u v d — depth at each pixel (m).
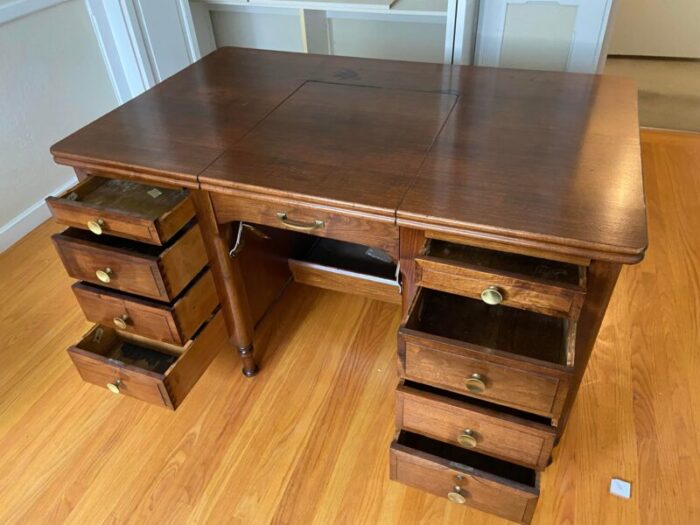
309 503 1.29
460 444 1.12
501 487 1.06
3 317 1.84
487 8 1.93
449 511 1.26
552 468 1.33
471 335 1.16
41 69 2.13
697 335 1.66
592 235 0.91
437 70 1.56
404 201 1.02
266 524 1.26
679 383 1.52
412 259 1.12
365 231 1.11
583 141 1.18
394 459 1.15
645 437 1.39
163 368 1.43
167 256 1.17
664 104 2.98
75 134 1.33
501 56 2.02
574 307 0.94
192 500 1.31
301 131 1.28
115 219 1.15
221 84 1.54
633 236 0.90
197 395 1.55
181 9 2.47
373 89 1.47
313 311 1.81
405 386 1.10
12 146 2.11
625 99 1.35
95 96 2.40
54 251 2.14
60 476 1.37
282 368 1.62
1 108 2.03
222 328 1.46
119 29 2.31
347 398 1.53
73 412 1.52
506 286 0.97
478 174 1.09
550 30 1.90
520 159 1.13
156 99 1.47
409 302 1.21
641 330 1.68
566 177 1.06
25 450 1.43
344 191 1.06
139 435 1.46
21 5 1.97
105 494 1.33
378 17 2.54
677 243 2.03
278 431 1.45
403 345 1.02
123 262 1.19
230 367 1.63
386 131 1.26
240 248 1.37
